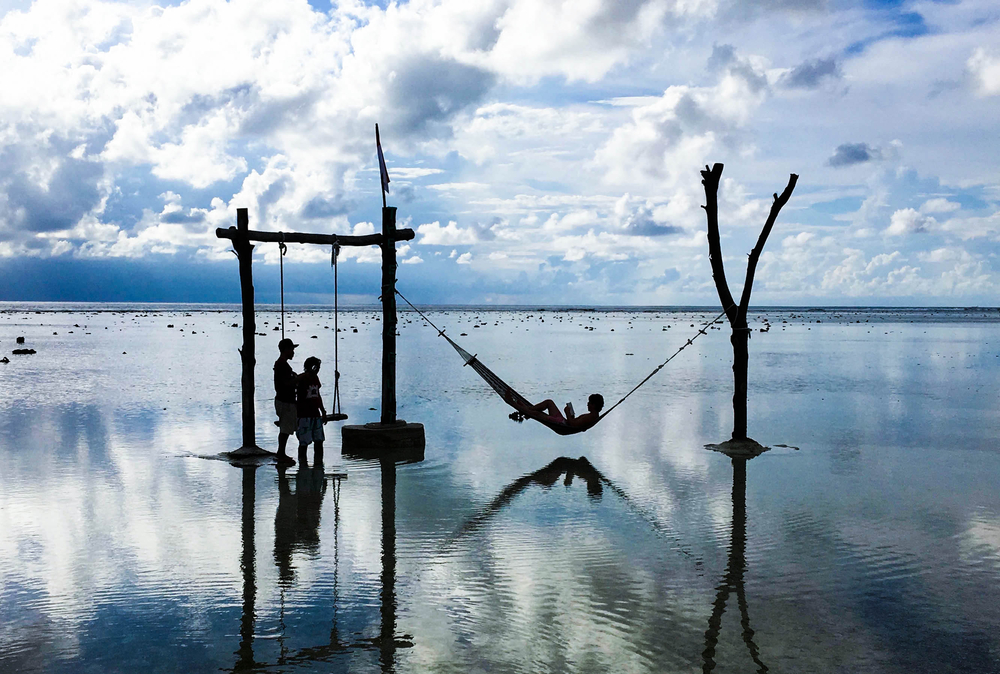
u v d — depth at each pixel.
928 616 6.45
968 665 5.57
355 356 38.16
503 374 28.73
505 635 6.06
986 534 8.80
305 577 7.35
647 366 32.47
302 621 6.33
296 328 78.00
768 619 6.38
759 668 5.51
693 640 5.98
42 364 32.22
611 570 7.58
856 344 51.03
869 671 5.48
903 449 14.11
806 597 6.88
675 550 8.21
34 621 6.30
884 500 10.38
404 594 6.93
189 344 48.06
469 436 15.52
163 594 6.91
